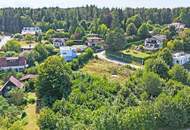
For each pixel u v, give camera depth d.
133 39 132.75
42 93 70.12
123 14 160.12
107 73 94.44
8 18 165.00
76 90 67.75
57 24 159.62
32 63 103.25
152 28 148.12
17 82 82.56
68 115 59.59
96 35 137.75
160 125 61.88
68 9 179.25
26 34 147.50
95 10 170.00
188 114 64.25
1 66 98.88
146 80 73.69
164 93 68.56
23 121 61.22
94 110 60.41
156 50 119.06
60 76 70.44
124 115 58.00
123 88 70.00
